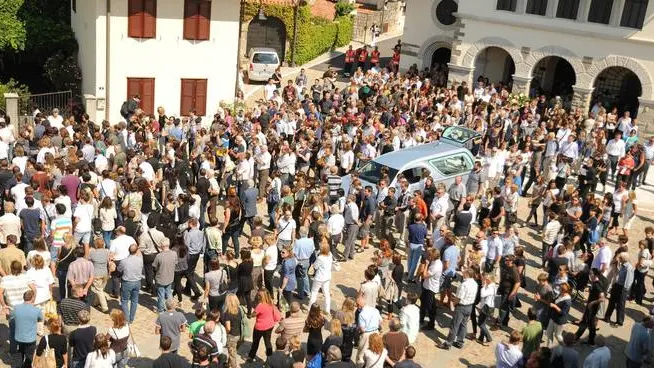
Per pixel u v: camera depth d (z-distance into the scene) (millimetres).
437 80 39906
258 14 42031
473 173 23359
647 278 21266
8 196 18359
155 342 15945
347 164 24625
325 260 17031
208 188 20797
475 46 37469
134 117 25906
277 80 34656
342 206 20969
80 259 15281
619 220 25156
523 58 36344
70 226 17250
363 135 26594
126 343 13531
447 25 40688
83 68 32969
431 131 27375
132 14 30172
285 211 18781
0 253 15086
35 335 13938
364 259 20891
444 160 23844
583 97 35312
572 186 22750
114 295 17406
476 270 16672
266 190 24172
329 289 18328
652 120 33906
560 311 16219
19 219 17234
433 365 16109
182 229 18672
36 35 33781
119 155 21266
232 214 19375
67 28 34531
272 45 43250
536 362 13641
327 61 45719
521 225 24219
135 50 30688
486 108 31891
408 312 15227
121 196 19812
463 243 20656
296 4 42406
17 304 14367
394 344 13922
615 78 37094
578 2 34500
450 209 22391
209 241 17500
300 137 25016
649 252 19281
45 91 35406
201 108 32875
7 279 14492
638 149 26891
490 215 21781
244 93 37500
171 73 31734
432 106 32125
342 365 13023
